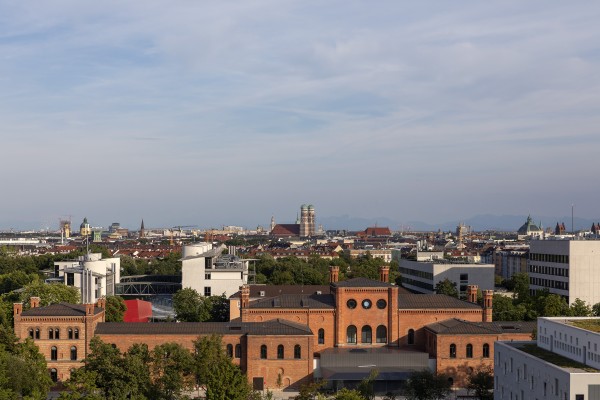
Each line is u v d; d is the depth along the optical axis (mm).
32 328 145625
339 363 146375
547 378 105250
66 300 182500
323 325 157625
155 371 125562
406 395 136875
